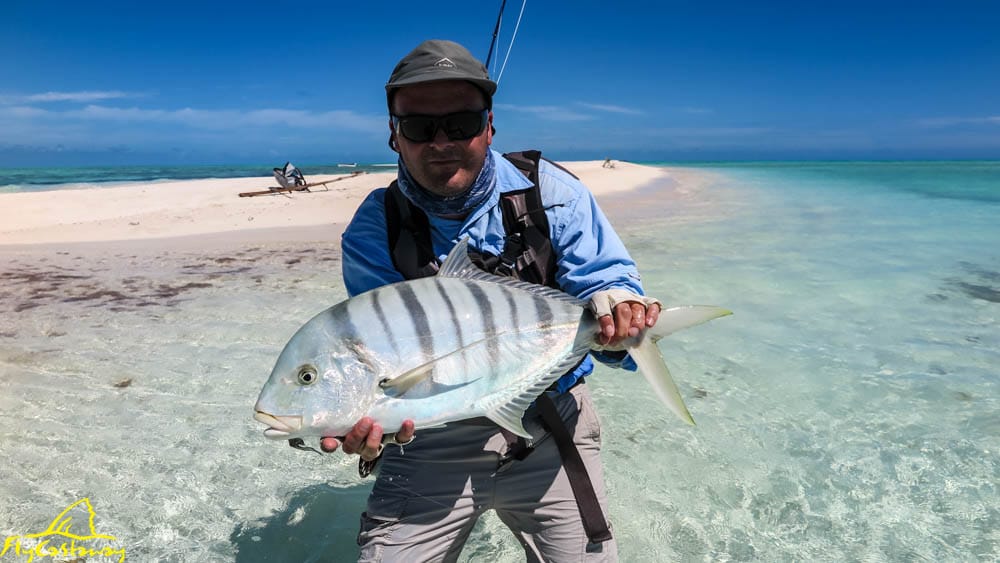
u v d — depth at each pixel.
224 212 14.20
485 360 2.12
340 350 1.99
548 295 2.27
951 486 3.29
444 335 2.08
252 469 3.57
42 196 17.39
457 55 2.21
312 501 3.29
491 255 2.48
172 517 3.13
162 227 12.27
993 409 4.05
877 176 32.41
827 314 6.06
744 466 3.52
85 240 10.95
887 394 4.32
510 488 2.44
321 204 15.48
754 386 4.49
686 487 3.33
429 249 2.49
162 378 4.72
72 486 3.35
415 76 2.14
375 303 2.06
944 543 2.88
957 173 36.56
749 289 6.97
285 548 2.94
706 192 20.83
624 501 3.21
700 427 3.94
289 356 1.99
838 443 3.72
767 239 10.24
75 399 4.36
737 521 3.07
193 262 8.82
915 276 7.52
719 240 10.19
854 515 3.09
